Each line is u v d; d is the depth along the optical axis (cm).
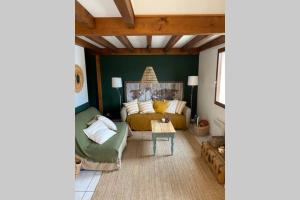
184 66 620
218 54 438
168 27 247
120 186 289
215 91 458
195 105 639
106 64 617
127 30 251
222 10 225
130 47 518
